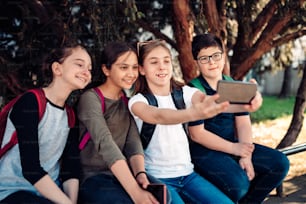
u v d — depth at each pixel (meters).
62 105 2.22
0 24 4.46
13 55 4.40
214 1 4.08
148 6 4.82
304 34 4.73
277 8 4.41
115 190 2.16
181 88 2.47
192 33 4.14
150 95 2.36
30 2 4.14
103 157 2.15
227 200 2.31
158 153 2.36
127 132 2.35
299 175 4.44
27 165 2.05
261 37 4.69
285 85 12.23
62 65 2.19
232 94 2.02
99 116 2.22
